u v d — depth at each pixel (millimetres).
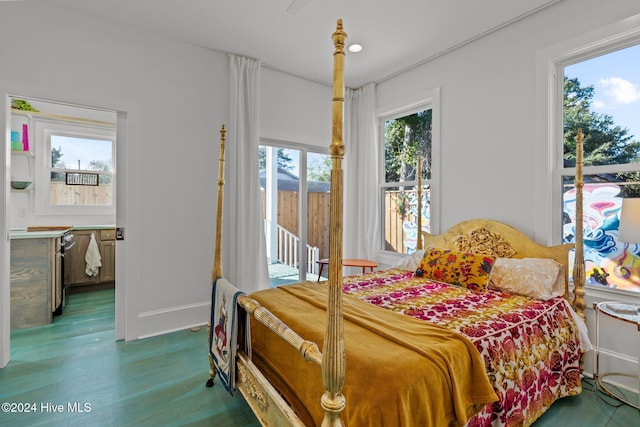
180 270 3031
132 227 2789
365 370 1133
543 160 2453
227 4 2473
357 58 3305
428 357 1223
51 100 2457
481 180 2877
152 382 2105
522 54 2598
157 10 2553
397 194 3861
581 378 2152
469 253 2561
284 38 2969
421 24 2699
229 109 3256
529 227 2541
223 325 1856
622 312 1840
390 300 2020
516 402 1520
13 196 3914
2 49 2283
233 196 3225
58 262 3332
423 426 1097
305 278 3982
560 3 2375
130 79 2777
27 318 3023
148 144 2867
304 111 3834
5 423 1677
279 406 1278
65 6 2494
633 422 1734
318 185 4074
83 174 4379
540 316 1809
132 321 2781
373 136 3955
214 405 1874
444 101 3199
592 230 2303
